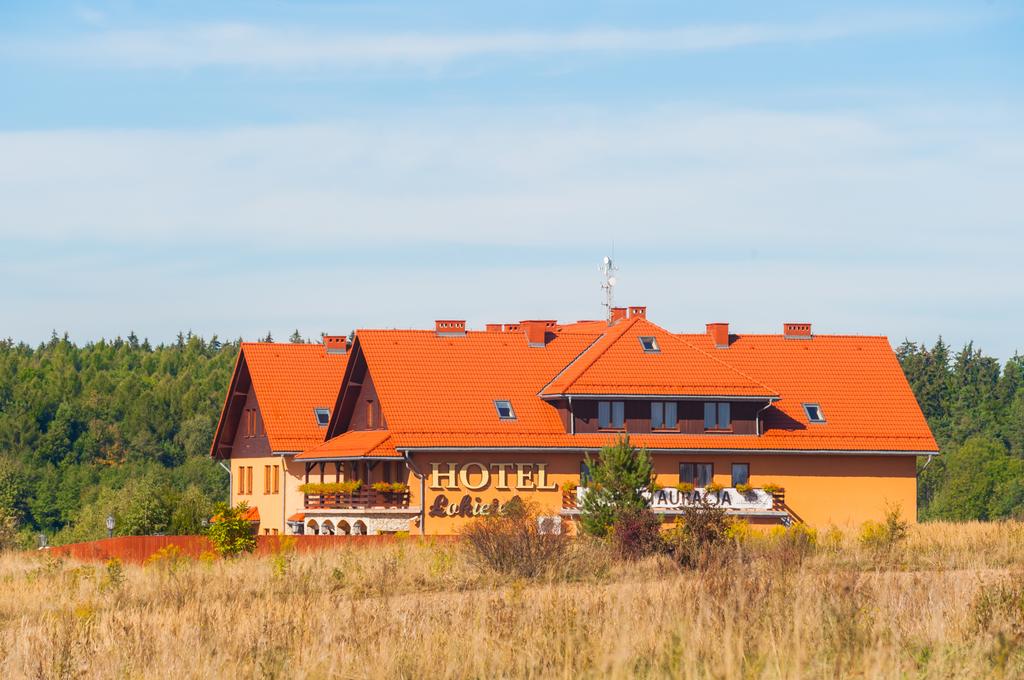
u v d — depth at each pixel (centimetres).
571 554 11525
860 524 19438
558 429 19188
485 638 6166
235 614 7631
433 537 15888
